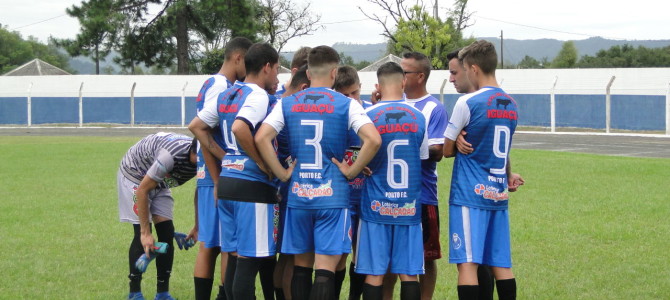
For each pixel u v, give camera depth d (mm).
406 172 4695
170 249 5758
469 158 4785
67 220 9516
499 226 4836
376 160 4715
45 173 15266
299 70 5066
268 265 5113
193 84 42000
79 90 41469
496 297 5867
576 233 8406
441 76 37469
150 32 46312
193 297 5941
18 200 11352
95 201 11258
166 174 5367
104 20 42656
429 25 47281
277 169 4531
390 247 4754
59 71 49719
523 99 36188
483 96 4719
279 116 4566
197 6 44406
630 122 33156
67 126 41625
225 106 4781
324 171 4535
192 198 11523
